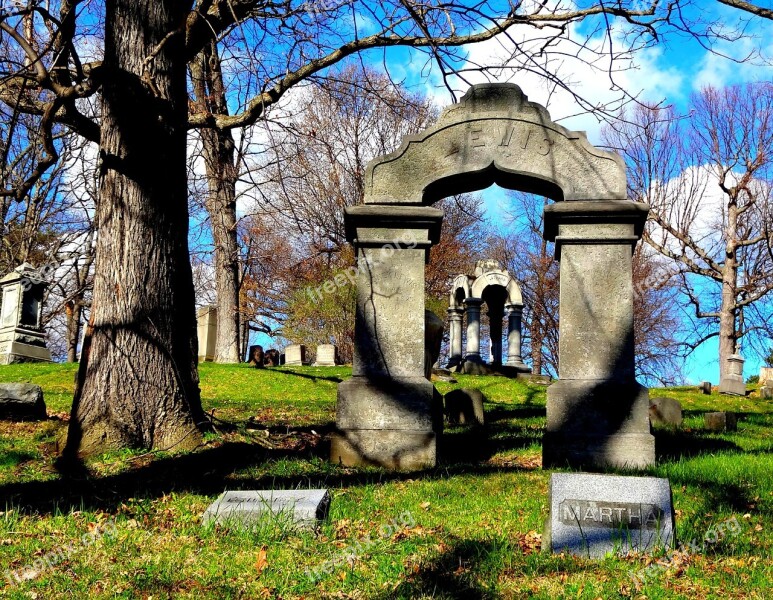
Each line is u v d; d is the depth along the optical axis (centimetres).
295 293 3672
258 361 2506
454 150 1045
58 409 1405
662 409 1398
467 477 866
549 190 1070
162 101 989
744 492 757
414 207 1034
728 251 3653
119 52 990
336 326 3647
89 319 971
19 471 867
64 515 677
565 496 576
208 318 3072
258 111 1151
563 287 1004
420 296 1024
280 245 3534
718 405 2197
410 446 974
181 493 758
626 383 973
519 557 562
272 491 698
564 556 556
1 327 2617
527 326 4822
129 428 936
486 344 5116
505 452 1080
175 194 1005
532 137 1039
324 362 2934
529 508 715
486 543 597
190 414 980
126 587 511
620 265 1002
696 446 1118
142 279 967
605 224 1009
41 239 3138
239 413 1449
